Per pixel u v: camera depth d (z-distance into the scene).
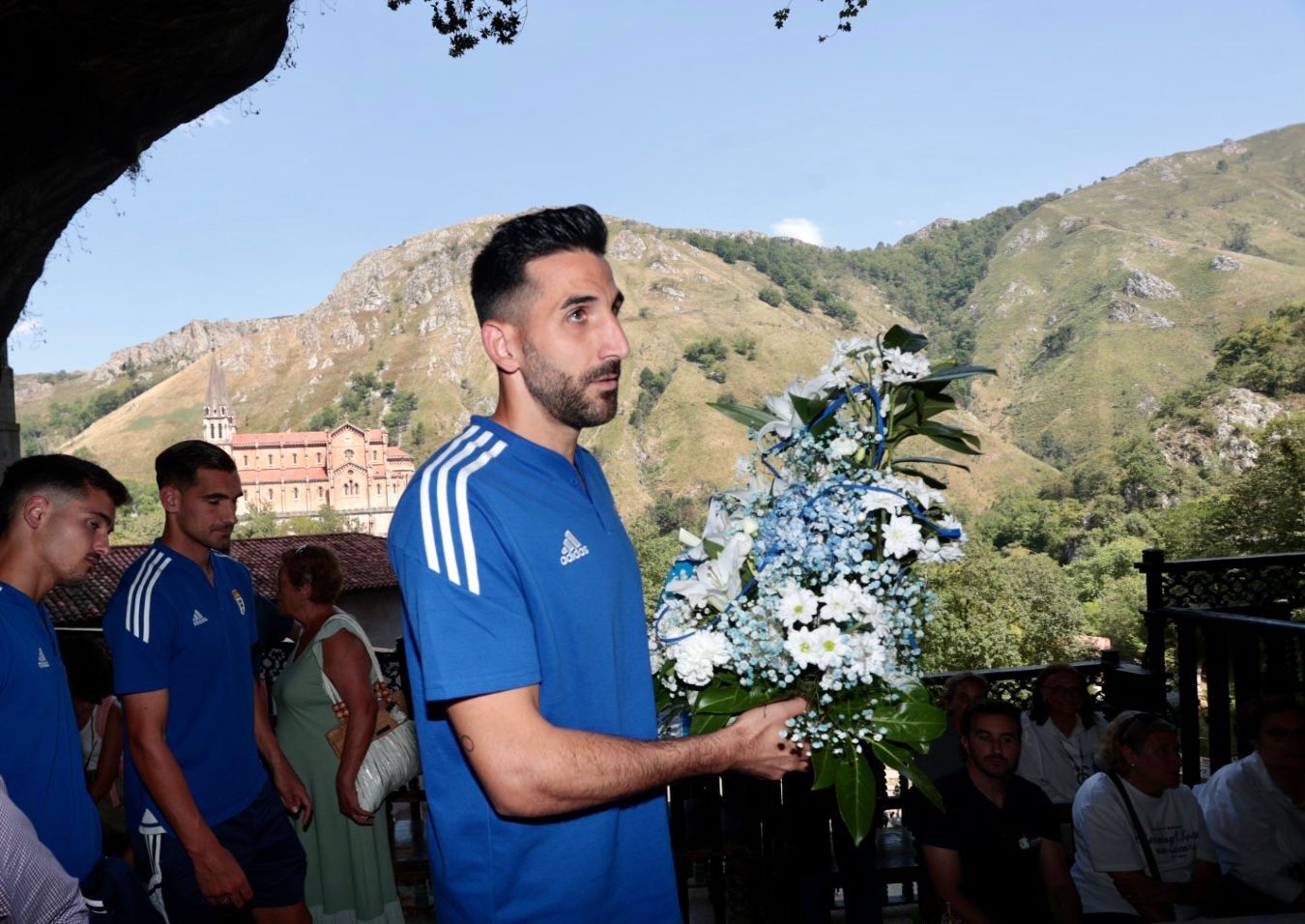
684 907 2.70
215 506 2.58
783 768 1.37
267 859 2.69
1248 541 59.97
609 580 1.30
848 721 1.41
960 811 3.09
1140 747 3.18
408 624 1.27
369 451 177.50
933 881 3.13
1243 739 3.40
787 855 1.86
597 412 1.29
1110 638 76.44
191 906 2.55
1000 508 150.62
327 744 2.99
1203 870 3.19
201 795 2.56
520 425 1.31
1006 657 65.25
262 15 12.63
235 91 13.88
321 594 3.07
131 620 2.46
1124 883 3.16
